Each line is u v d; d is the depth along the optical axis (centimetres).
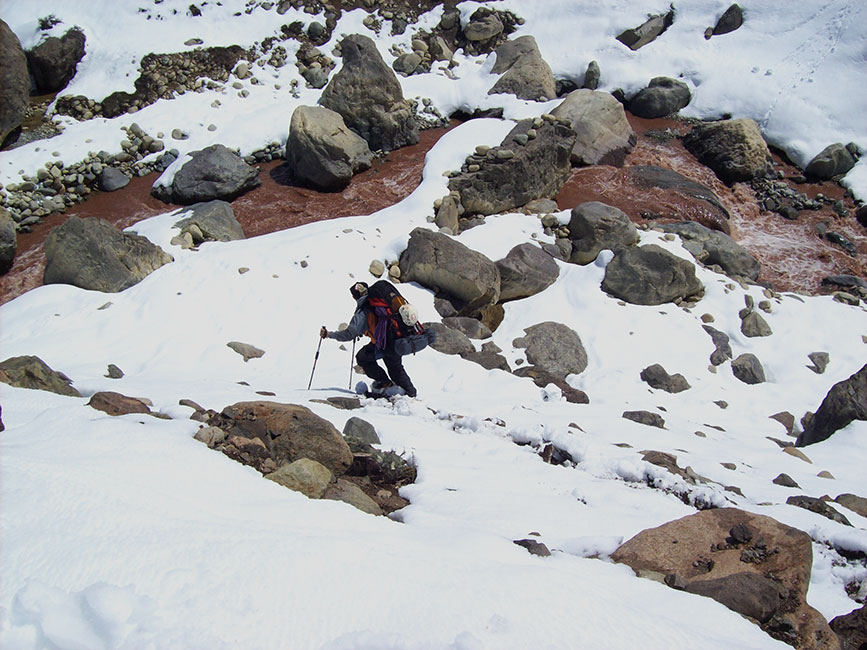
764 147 1766
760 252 1577
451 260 1203
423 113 1855
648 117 1934
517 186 1466
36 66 1730
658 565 453
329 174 1561
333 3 2014
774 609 425
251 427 556
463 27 2038
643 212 1553
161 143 1664
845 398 946
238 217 1505
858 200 1736
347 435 628
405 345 828
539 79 1870
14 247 1359
